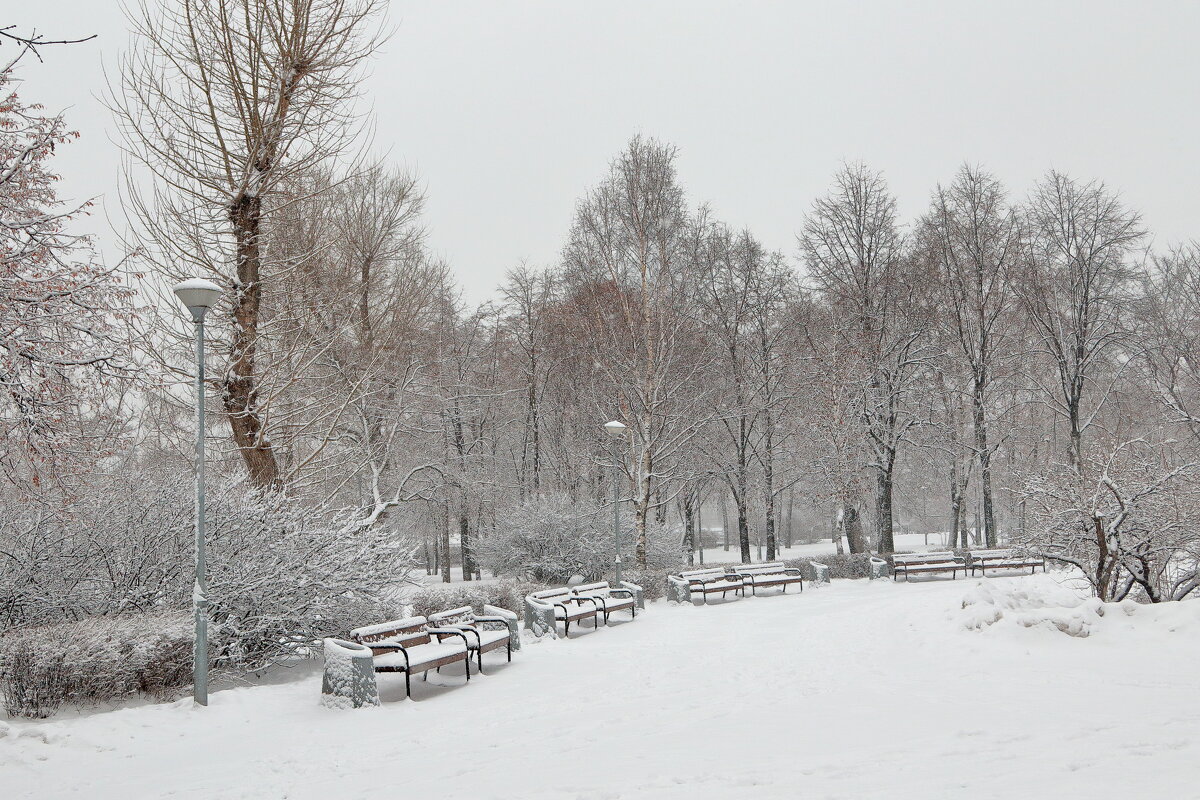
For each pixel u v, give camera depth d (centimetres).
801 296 3014
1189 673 795
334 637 1080
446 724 760
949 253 2930
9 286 740
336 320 1822
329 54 1338
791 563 2423
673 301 2300
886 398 2744
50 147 818
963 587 1731
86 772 626
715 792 468
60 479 823
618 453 2502
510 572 2403
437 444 2750
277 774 613
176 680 877
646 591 2055
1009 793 422
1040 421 3394
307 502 1473
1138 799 395
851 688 836
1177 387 2847
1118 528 1130
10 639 807
